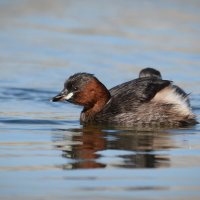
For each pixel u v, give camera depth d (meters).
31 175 11.02
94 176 10.98
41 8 33.47
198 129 15.30
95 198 9.84
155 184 10.55
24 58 23.92
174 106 15.94
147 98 15.92
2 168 11.43
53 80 20.94
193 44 26.55
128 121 15.77
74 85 16.16
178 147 13.17
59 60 23.73
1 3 34.09
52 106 17.97
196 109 17.84
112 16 31.72
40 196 9.91
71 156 12.31
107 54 24.73
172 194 10.05
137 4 34.41
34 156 12.30
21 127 15.16
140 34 28.19
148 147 13.12
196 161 11.96
